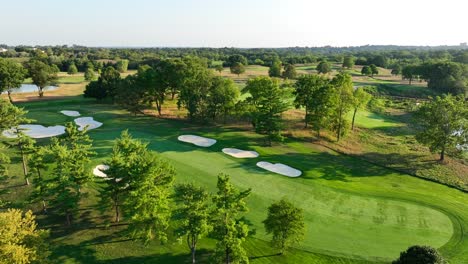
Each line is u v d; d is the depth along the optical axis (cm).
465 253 3009
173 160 4778
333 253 2977
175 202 3584
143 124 6669
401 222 3503
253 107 6519
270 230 2905
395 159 5484
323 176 4584
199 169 4541
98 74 15412
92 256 2903
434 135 5419
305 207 3722
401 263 2530
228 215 2711
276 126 5600
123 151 3325
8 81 8600
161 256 2927
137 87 7256
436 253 2466
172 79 7125
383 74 18900
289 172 4684
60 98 9544
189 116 7144
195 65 7188
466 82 12450
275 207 2884
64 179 3159
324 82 6644
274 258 2916
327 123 6081
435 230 3381
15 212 2383
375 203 3894
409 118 8681
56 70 12062
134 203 2906
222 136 6019
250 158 5088
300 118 7444
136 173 2950
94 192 3878
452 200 4088
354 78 15412
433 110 5409
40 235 2450
